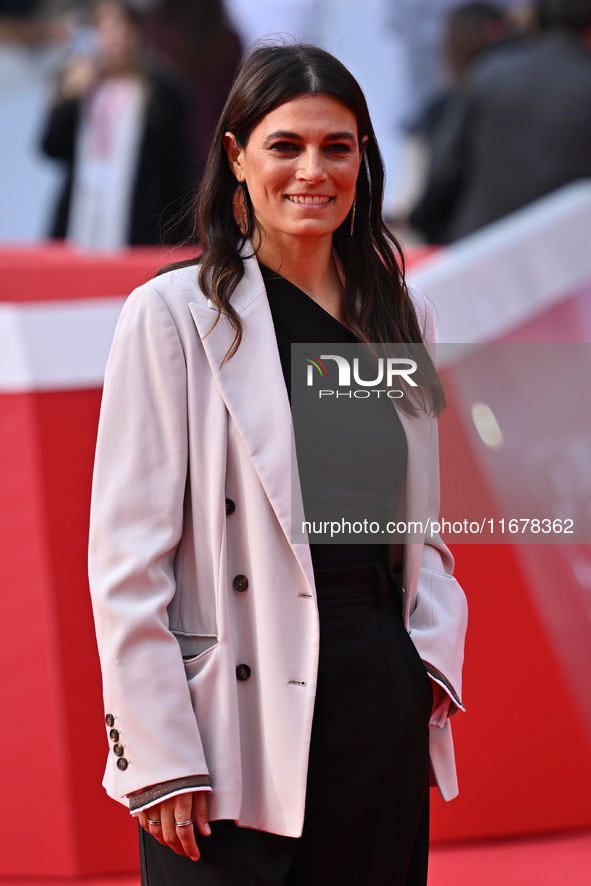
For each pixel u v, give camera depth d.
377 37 27.08
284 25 28.19
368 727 6.47
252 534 6.39
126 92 20.89
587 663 11.22
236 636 6.43
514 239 13.05
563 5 17.98
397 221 20.12
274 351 6.55
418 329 7.24
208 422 6.44
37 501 10.27
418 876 7.03
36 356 10.60
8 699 9.82
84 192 21.38
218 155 6.86
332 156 6.54
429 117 22.12
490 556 11.20
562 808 10.78
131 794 6.18
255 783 6.39
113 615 6.21
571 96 17.53
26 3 34.47
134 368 6.42
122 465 6.38
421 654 6.96
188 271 6.75
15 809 9.64
